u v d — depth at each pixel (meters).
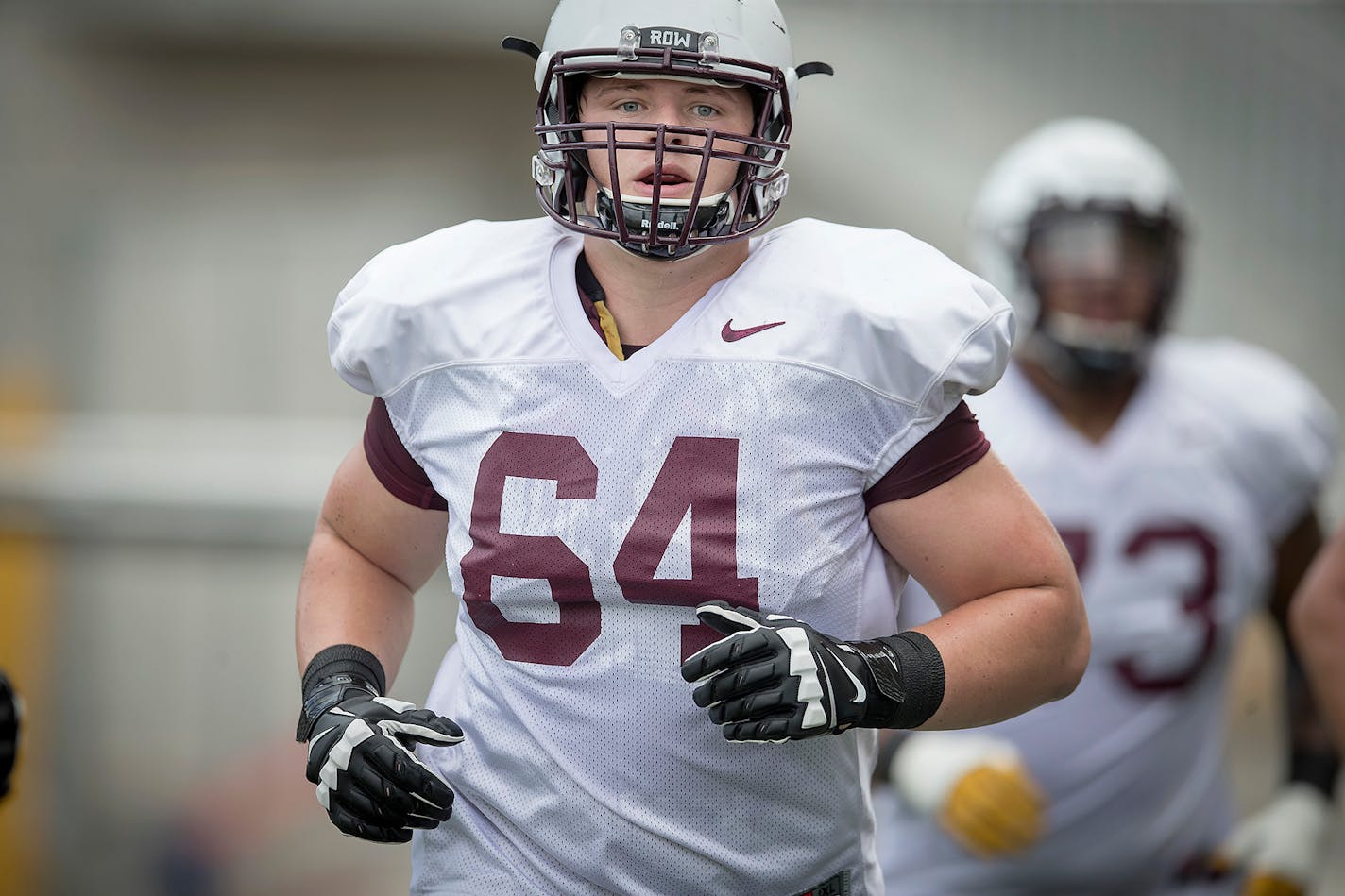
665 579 6.68
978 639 6.77
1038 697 6.97
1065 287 12.85
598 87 6.94
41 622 18.67
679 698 6.82
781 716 6.26
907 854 12.49
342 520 7.73
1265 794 19.69
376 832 6.70
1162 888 12.70
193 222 24.33
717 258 7.05
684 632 6.78
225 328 22.34
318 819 17.70
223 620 18.92
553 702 6.95
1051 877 12.50
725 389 6.71
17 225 22.81
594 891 7.14
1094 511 12.73
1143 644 12.47
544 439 6.86
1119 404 12.95
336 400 21.91
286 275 23.34
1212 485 12.81
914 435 6.78
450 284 7.13
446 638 18.41
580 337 6.91
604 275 7.10
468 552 7.01
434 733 6.76
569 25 6.97
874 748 7.70
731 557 6.65
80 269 22.41
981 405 13.16
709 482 6.68
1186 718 12.60
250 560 18.98
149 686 18.78
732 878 7.06
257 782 18.08
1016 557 6.92
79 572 18.92
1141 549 12.66
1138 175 13.12
